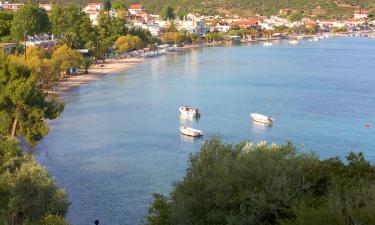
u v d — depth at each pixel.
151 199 60.00
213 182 29.84
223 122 106.88
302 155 33.44
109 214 55.69
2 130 73.31
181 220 30.08
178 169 72.31
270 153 31.03
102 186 64.56
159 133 95.44
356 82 171.50
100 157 78.19
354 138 93.19
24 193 39.75
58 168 72.12
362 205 24.78
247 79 177.00
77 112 115.00
